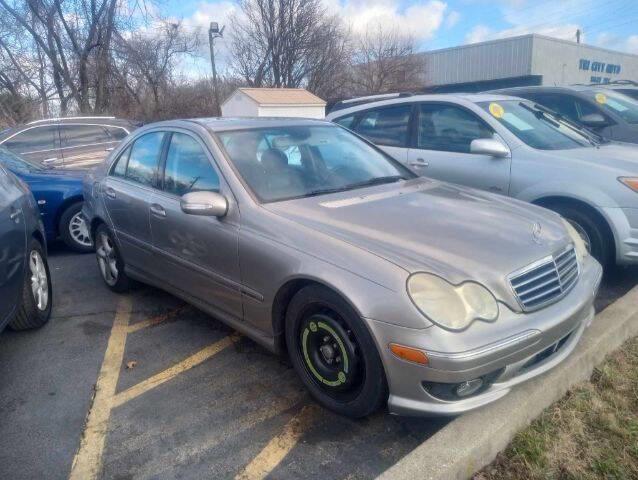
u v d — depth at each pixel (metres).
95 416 3.14
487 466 2.53
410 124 6.00
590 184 4.57
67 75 20.00
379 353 2.59
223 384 3.44
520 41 31.97
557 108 7.67
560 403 2.94
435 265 2.65
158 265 4.27
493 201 3.64
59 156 8.47
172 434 2.95
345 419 3.00
